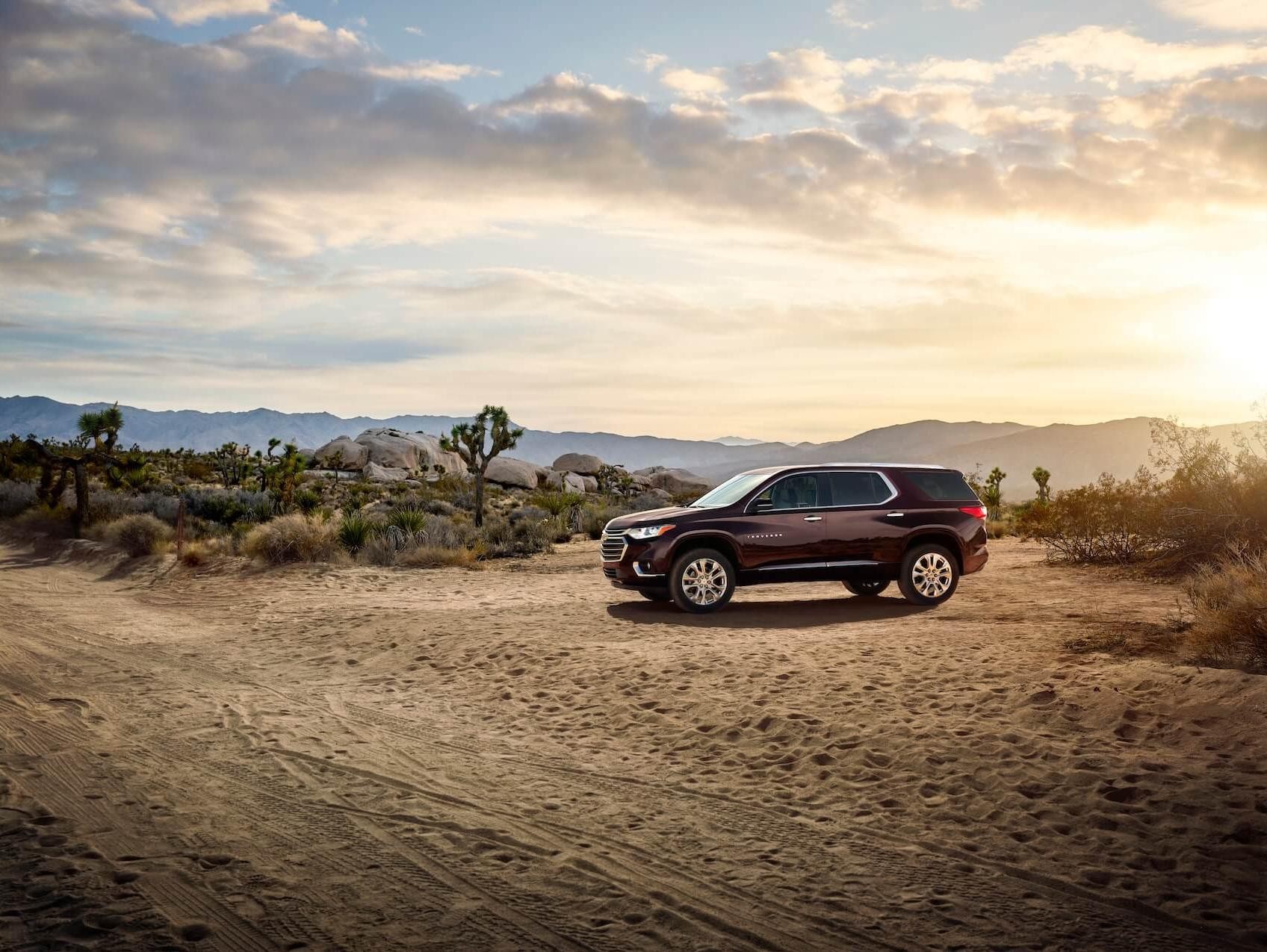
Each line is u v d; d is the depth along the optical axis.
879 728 6.71
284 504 33.44
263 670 10.12
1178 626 9.13
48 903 4.03
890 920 3.99
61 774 6.03
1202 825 4.80
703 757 6.57
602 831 5.13
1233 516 13.98
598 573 18.55
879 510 12.77
